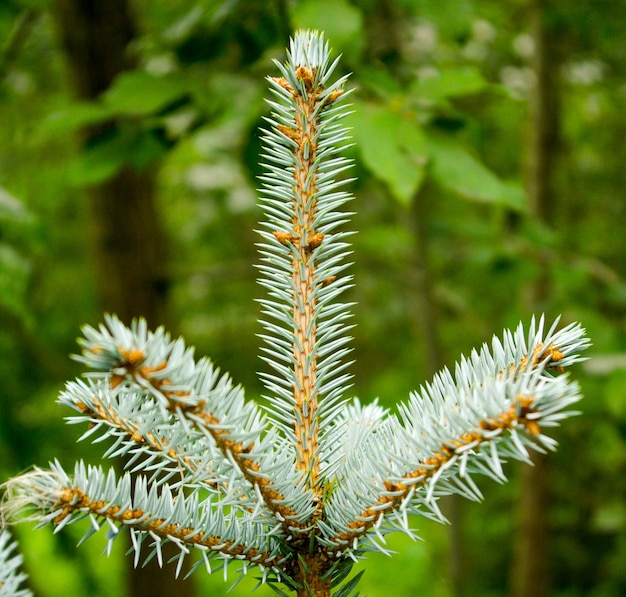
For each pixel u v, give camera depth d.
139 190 1.60
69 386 0.52
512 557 3.10
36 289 2.29
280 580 0.54
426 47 1.76
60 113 1.03
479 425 0.47
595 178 2.59
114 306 1.60
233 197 2.08
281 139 0.53
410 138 0.90
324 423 0.55
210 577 2.62
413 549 2.75
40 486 0.49
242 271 1.75
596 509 2.57
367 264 2.47
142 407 0.50
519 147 2.66
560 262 1.63
